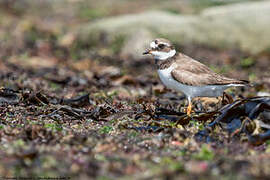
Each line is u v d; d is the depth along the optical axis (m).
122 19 25.12
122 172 7.57
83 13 29.53
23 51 23.14
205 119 10.64
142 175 7.45
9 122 10.35
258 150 8.87
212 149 8.84
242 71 20.61
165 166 7.84
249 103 10.27
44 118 10.90
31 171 7.58
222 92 11.92
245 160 8.04
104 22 25.19
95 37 24.38
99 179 7.31
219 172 7.46
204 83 11.54
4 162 7.84
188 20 24.69
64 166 7.77
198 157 8.27
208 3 28.86
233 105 10.21
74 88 16.03
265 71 20.50
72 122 10.74
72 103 12.75
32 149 8.27
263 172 7.43
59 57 22.55
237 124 9.99
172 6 28.77
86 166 7.77
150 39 23.44
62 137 9.30
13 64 19.98
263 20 24.06
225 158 8.20
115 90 15.59
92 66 20.88
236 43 23.73
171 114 11.67
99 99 13.80
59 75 18.36
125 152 8.65
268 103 10.08
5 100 12.05
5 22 27.52
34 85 15.84
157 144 9.12
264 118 10.06
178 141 9.36
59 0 31.67
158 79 18.48
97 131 9.97
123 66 21.30
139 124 10.57
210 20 24.59
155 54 12.12
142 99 13.50
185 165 7.83
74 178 7.37
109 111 11.54
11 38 25.19
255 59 22.41
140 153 8.58
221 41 23.86
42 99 12.36
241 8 25.17
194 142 9.12
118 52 23.50
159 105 13.20
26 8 30.34
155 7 29.05
